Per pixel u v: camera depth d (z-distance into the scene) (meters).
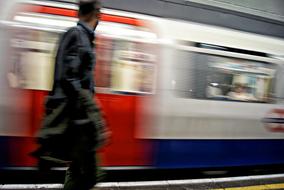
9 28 3.71
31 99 3.80
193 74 4.47
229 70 4.72
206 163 4.70
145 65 4.20
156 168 4.41
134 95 4.17
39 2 3.85
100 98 4.02
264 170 5.58
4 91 3.71
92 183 2.92
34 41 3.79
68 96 2.62
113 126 4.11
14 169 3.84
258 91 4.97
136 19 4.19
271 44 5.07
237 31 4.84
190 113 4.49
